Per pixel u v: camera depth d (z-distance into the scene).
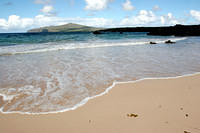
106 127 4.08
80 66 10.78
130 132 3.87
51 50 19.14
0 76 8.58
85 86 7.05
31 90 6.62
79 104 5.35
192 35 53.22
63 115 4.68
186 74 8.75
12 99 5.78
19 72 9.41
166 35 57.84
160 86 6.93
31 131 4.00
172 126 4.05
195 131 3.86
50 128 4.10
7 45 24.52
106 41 32.69
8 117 4.62
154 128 3.99
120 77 8.30
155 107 5.04
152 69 9.86
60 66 10.84
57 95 6.10
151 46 22.94
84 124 4.23
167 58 13.41
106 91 6.46
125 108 5.02
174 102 5.37
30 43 28.20
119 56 14.63
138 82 7.50
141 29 108.75
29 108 5.12
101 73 9.08
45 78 8.23
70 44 25.97
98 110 4.93
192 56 14.22
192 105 5.14
